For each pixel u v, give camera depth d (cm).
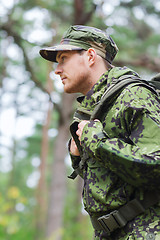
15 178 2870
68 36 266
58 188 1398
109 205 230
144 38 1497
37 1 1225
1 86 1523
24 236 1233
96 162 239
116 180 232
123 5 1280
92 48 261
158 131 221
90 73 261
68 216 1576
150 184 218
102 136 228
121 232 232
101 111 242
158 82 264
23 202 971
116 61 1287
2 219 909
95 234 254
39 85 1127
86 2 1167
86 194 240
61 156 1385
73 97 1352
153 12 1355
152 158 212
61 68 267
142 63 1309
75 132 261
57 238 1259
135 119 227
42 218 1692
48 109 2103
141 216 226
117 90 237
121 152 217
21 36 1025
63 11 1318
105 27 1228
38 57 1341
